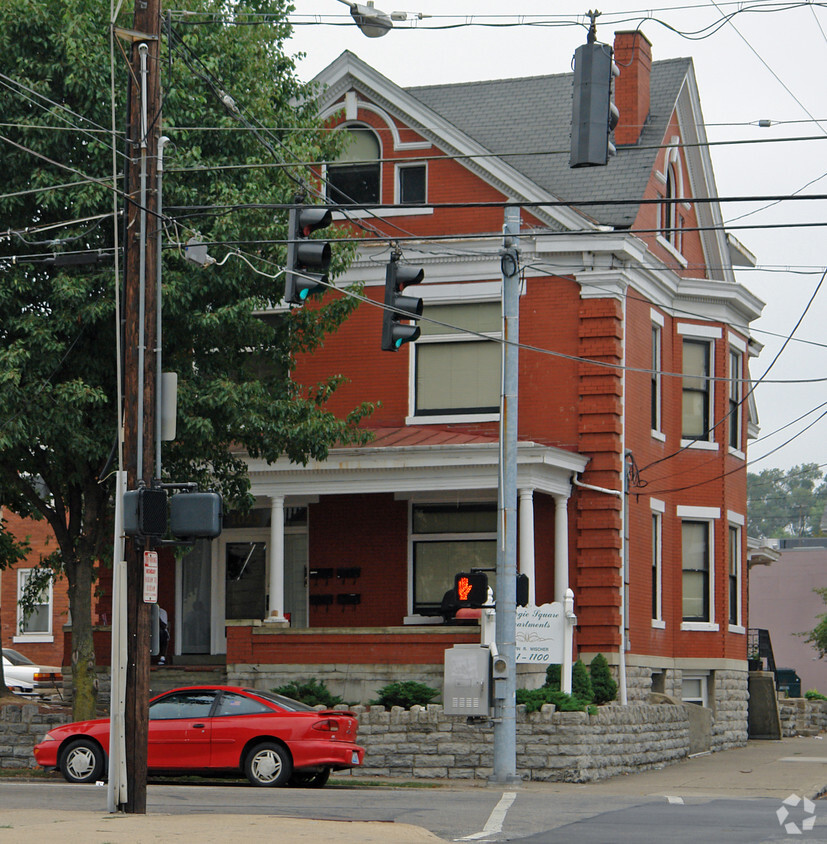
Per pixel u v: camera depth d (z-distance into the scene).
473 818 16.55
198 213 23.31
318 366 30.73
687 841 13.95
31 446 22.97
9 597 44.56
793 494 151.50
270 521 30.25
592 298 28.91
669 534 31.38
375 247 30.39
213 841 13.25
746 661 33.81
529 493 26.80
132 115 17.88
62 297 22.06
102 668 29.95
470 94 34.06
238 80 24.36
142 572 16.83
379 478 27.69
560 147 31.27
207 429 23.09
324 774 21.94
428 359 30.12
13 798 18.97
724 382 32.53
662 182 31.69
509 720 22.36
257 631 26.67
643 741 26.48
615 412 28.55
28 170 22.64
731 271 36.06
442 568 29.27
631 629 28.92
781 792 21.83
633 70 31.39
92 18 22.56
